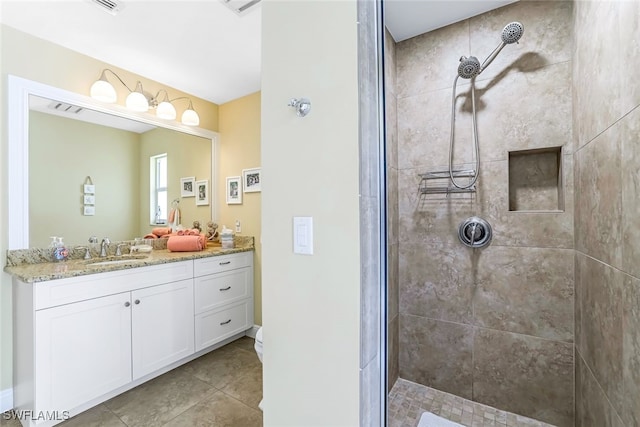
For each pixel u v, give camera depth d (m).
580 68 1.33
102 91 2.02
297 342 0.92
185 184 2.78
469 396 1.74
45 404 1.49
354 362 0.81
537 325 1.56
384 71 0.91
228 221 3.00
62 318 1.56
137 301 1.89
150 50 2.06
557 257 1.52
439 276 1.82
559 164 1.57
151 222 2.53
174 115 2.49
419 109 1.87
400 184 1.93
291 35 0.92
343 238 0.82
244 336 2.80
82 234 2.10
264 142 0.99
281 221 0.95
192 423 1.60
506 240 1.63
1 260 1.72
